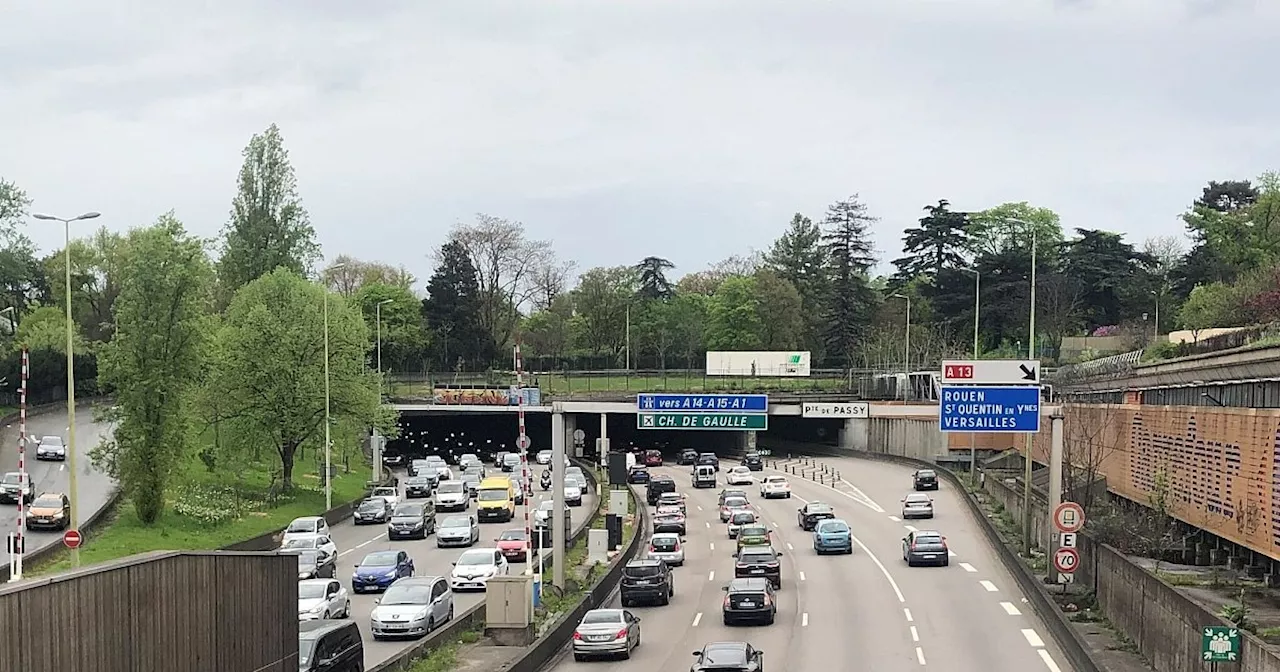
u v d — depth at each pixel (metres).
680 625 39.78
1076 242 128.75
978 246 135.88
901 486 90.06
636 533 61.91
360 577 45.47
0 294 107.19
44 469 77.62
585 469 98.06
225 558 21.12
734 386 121.44
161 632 18.77
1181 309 99.31
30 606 15.42
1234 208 115.62
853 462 109.00
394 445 132.38
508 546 53.56
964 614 40.56
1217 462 43.78
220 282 110.00
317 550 49.34
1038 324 118.94
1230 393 46.28
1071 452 58.31
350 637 27.52
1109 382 66.00
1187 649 26.56
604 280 159.00
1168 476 50.16
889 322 134.00
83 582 16.61
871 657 33.12
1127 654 31.45
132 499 59.62
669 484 84.50
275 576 23.52
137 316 58.75
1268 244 98.31
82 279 130.38
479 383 129.62
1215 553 45.19
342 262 176.38
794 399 101.75
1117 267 126.75
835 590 46.97
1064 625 33.75
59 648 16.02
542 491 87.00
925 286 130.12
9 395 104.50
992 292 123.12
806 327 145.25
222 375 77.06
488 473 99.44
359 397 81.06
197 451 69.19
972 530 66.19
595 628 34.00
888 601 43.88
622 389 121.50
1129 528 49.09
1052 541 43.56
